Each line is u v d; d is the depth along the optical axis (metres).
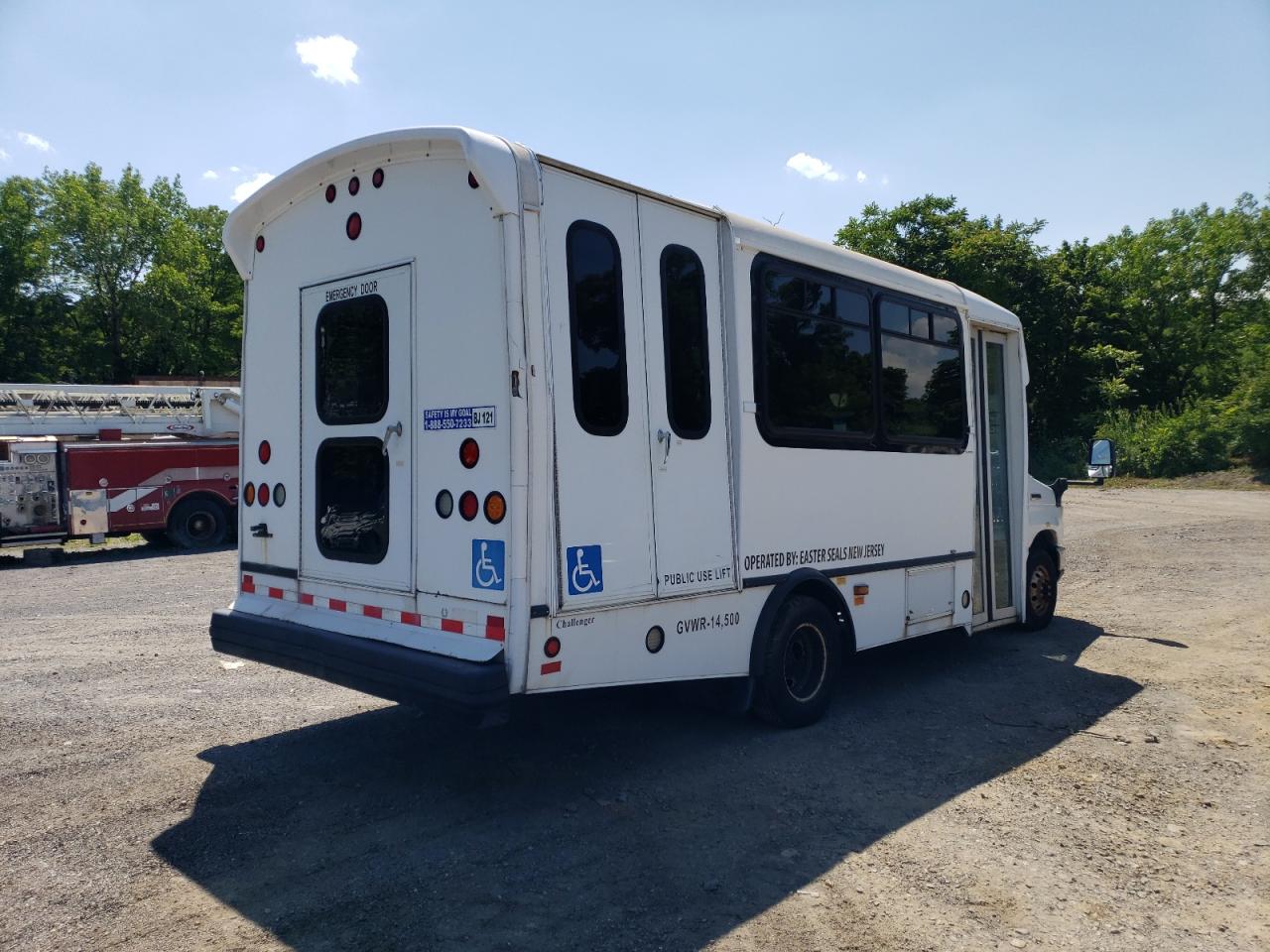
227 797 4.71
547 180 4.37
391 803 4.64
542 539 4.20
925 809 4.61
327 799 4.69
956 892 3.78
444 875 3.89
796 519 5.68
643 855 4.09
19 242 42.56
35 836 4.25
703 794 4.78
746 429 5.32
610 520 4.52
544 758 5.31
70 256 43.16
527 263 4.21
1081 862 4.05
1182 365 45.47
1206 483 29.84
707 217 5.20
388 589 4.71
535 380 4.19
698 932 3.46
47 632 8.76
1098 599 10.45
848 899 3.71
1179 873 3.96
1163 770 5.16
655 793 4.79
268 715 6.10
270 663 5.11
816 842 4.23
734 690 5.50
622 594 4.56
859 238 38.19
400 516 4.66
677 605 4.88
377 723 5.93
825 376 5.95
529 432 4.16
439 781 4.94
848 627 6.14
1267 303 43.72
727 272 5.26
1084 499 24.83
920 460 6.84
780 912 3.60
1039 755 5.41
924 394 6.93
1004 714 6.21
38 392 16.69
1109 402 37.25
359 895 3.71
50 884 3.80
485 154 4.18
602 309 4.55
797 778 5.01
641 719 6.04
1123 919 3.58
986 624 7.84
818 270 5.94
